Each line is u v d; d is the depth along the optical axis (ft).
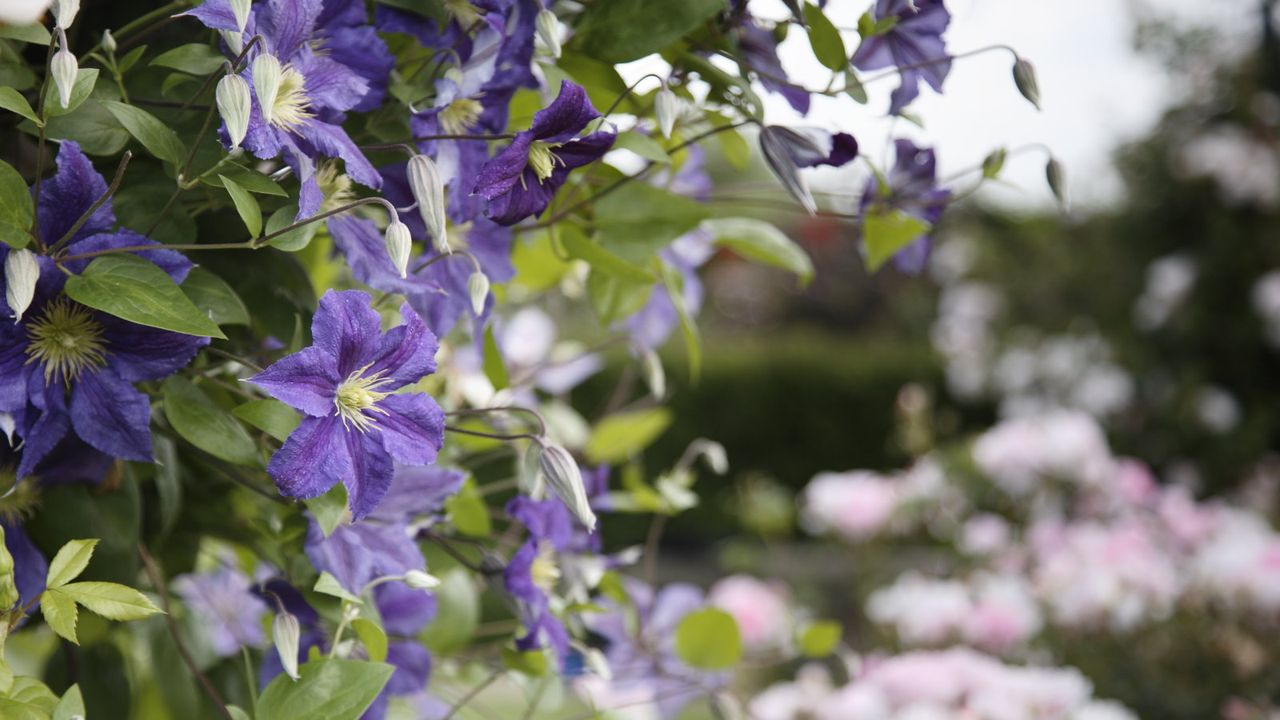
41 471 4.24
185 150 4.10
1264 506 21.95
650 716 5.53
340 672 4.15
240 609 5.16
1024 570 14.92
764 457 36.70
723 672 5.46
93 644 4.74
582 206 4.72
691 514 34.96
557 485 4.28
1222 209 26.45
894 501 17.79
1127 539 13.02
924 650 12.93
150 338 4.05
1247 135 26.55
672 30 4.50
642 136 4.40
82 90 3.94
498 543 4.88
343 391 4.08
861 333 53.31
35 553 4.24
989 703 9.41
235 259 4.42
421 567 4.44
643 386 35.40
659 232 4.79
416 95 4.32
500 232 4.62
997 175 4.92
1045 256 28.96
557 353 5.83
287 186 4.28
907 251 5.08
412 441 4.11
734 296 55.88
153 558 4.72
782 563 22.71
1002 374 28.22
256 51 4.04
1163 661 12.41
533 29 4.33
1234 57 27.30
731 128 4.63
